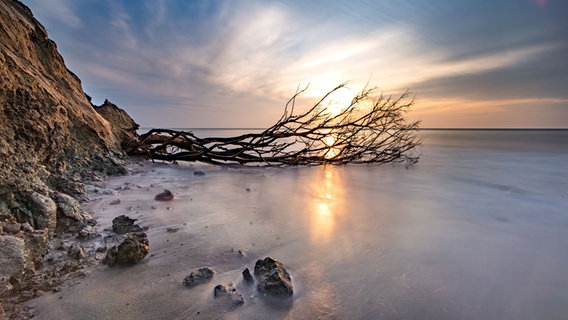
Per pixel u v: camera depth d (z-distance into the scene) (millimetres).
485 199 6664
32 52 7621
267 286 2547
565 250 3754
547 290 2809
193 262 3064
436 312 2424
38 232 2908
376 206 5867
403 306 2484
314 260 3262
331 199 6363
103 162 7543
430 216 5211
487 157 17031
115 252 2912
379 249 3635
